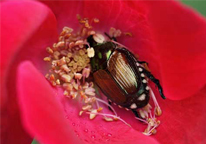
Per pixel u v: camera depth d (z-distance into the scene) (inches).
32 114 2.3
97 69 3.0
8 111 2.6
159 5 2.5
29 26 2.5
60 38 3.0
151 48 3.0
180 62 2.5
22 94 2.3
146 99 3.0
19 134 2.7
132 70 3.0
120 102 3.0
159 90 3.0
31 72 2.4
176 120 3.0
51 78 3.0
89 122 3.0
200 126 2.9
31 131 2.2
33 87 2.4
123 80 2.9
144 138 2.8
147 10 2.5
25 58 2.9
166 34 2.5
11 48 2.5
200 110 2.9
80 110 3.0
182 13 2.5
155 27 2.5
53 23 2.8
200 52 2.5
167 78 2.6
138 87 2.9
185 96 2.7
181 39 2.5
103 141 2.9
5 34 2.5
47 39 2.9
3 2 2.5
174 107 3.0
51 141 2.3
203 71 2.6
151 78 3.0
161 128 3.0
